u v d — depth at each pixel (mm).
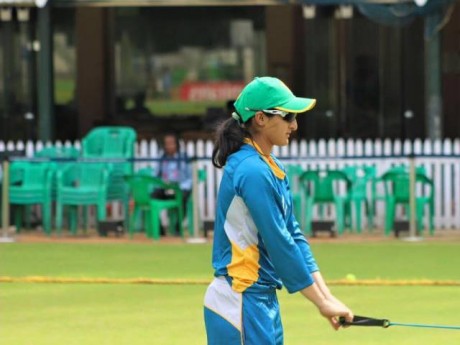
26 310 33938
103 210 51250
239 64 62531
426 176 52312
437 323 31656
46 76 56531
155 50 62656
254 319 18391
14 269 41906
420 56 61531
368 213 53094
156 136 62719
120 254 45719
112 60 62500
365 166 53375
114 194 52438
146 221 51531
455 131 61781
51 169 51562
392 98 61938
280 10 62000
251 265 18422
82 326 31469
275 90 18547
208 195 53656
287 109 18469
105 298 35875
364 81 61812
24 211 54469
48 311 33719
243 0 54438
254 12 62219
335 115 61938
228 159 18656
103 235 51594
